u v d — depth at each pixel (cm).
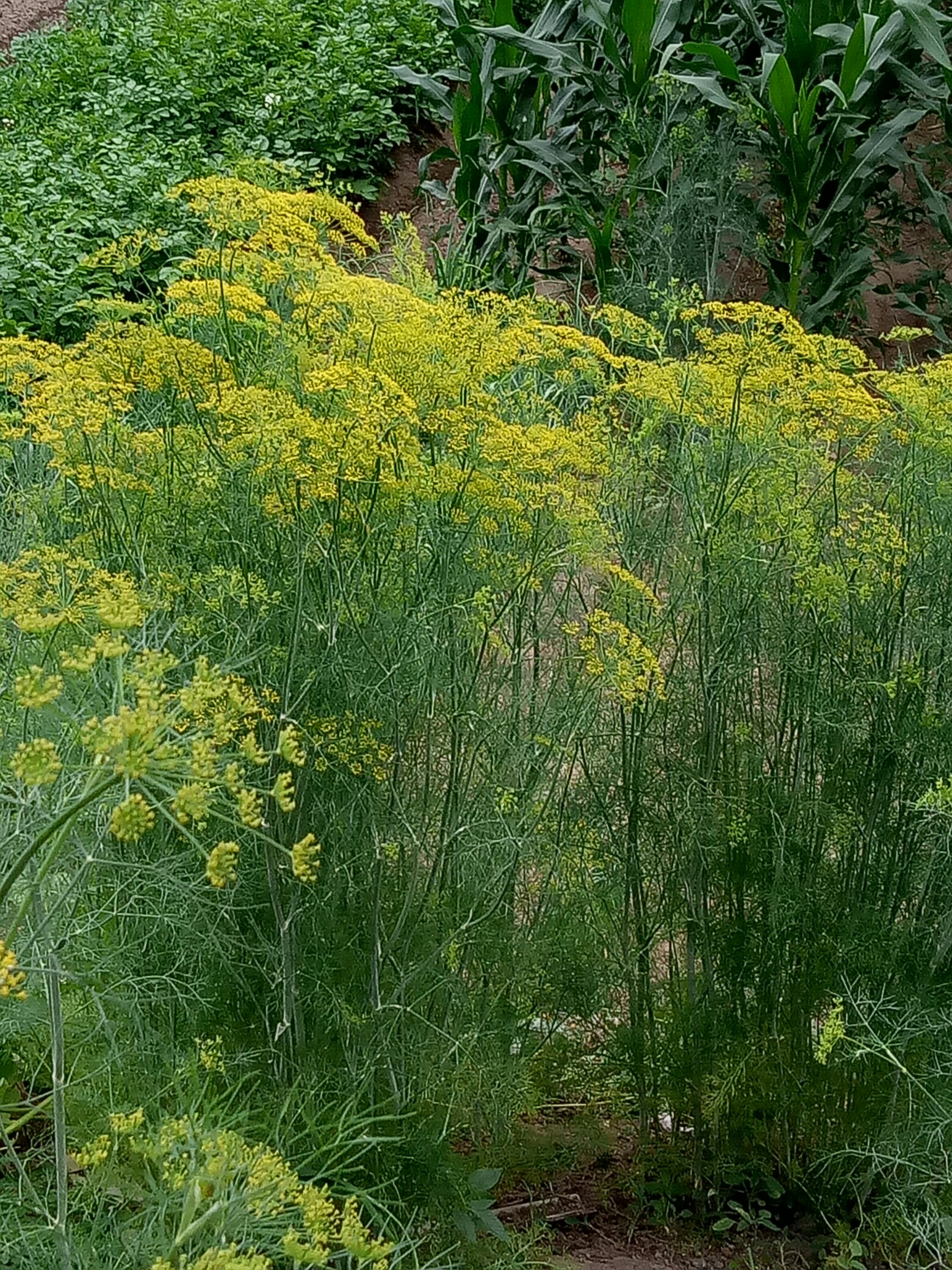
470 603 295
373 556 288
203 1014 305
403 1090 307
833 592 315
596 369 347
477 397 292
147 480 294
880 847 344
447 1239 299
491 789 319
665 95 790
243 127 1183
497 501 286
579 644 321
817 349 331
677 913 347
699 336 339
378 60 1263
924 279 845
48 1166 289
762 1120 361
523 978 329
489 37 827
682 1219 352
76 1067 288
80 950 273
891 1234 331
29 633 246
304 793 287
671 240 716
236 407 268
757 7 856
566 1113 372
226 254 310
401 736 310
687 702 340
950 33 802
